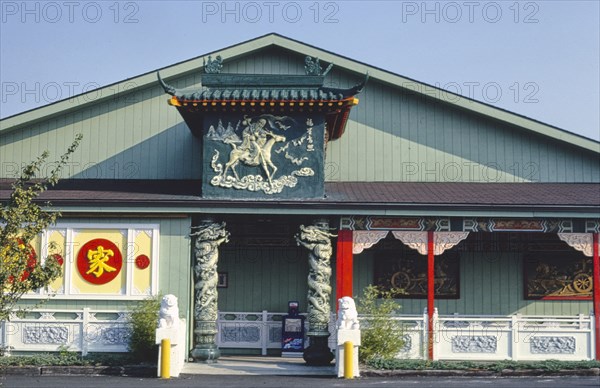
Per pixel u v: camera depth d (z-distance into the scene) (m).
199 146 29.58
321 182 24.75
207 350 24.12
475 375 22.06
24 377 21.66
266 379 21.34
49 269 21.41
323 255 24.33
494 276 28.31
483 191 26.62
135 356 23.23
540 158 29.14
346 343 21.78
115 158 29.59
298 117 24.98
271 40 29.39
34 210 21.44
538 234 28.34
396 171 29.25
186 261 24.41
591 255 24.59
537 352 24.02
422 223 24.69
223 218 25.97
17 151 29.69
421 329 24.00
